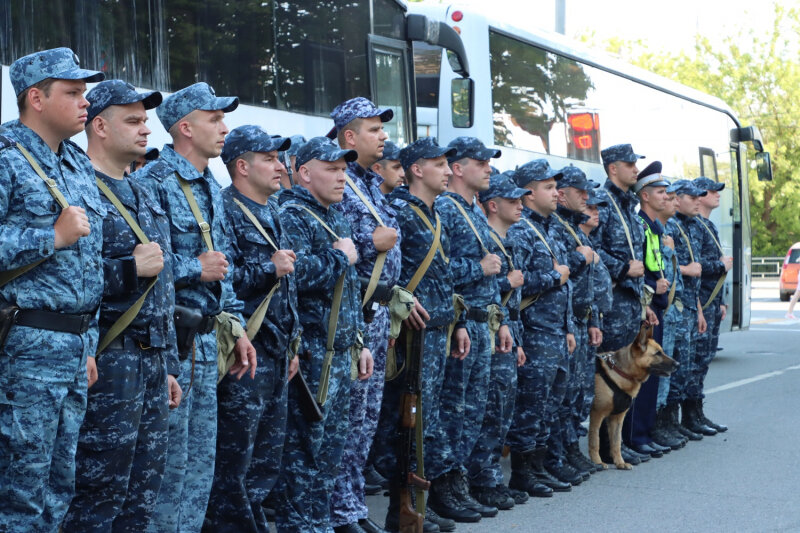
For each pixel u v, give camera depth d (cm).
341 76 867
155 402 413
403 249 595
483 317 638
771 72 4247
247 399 479
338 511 554
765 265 4319
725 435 955
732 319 1756
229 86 748
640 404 845
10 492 365
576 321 751
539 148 1195
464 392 631
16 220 366
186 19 715
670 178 1529
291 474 521
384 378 585
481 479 666
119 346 398
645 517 644
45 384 363
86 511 397
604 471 792
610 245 816
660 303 862
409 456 572
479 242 636
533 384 700
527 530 612
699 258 971
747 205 1830
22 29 596
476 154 645
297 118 810
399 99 959
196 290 449
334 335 517
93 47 645
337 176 527
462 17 1113
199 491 457
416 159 601
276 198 617
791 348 1809
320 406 514
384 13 945
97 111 412
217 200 464
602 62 1359
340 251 514
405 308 564
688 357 915
